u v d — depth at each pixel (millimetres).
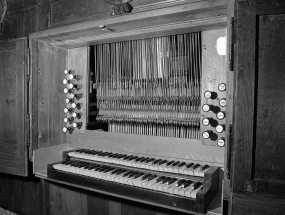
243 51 1350
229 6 1484
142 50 2254
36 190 2799
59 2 2436
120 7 1935
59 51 2674
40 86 2529
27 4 2686
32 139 2467
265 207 1339
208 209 1587
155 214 2260
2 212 3090
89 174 2031
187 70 2098
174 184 1764
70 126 2709
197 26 1856
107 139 2467
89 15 2230
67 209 2777
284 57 1307
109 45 2457
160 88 2199
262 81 1342
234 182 1389
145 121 2260
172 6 1682
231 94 1496
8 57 2559
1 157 2607
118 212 2445
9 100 2555
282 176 1321
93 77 2697
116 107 2443
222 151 1942
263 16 1329
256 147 1360
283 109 1315
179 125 2217
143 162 2074
